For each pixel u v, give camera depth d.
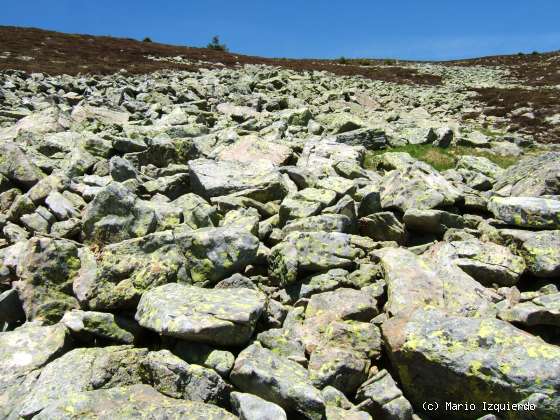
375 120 35.69
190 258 12.69
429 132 30.05
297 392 8.48
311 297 12.09
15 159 17.00
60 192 16.22
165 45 86.06
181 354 9.69
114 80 46.03
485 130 39.12
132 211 14.16
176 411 8.23
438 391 9.30
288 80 52.66
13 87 35.88
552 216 14.35
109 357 9.49
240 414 8.20
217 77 52.84
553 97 54.00
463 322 9.57
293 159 22.80
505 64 106.69
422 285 11.72
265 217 16.94
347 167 19.98
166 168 19.80
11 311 11.50
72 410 7.96
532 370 8.40
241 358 9.16
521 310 10.53
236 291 11.25
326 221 14.81
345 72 78.31
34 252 11.73
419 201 16.17
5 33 69.94
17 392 9.02
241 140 22.84
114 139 22.12
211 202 16.95
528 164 19.34
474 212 17.05
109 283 11.26
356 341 10.54
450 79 79.25
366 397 9.45
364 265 13.29
